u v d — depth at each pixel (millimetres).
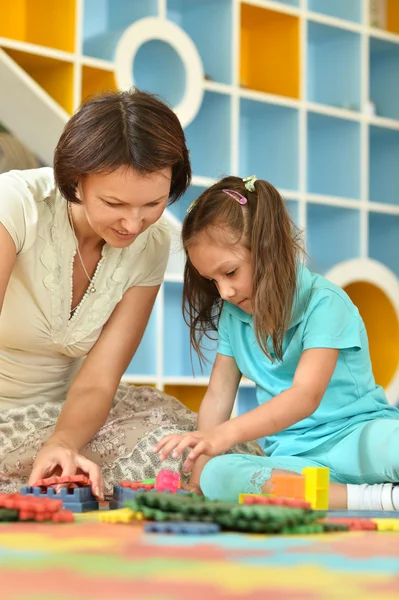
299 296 1811
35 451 1861
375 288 3896
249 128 3898
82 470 1517
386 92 4180
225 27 3570
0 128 3078
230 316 1961
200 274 1843
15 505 1138
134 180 1484
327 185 4012
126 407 2039
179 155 1539
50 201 1773
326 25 3826
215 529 1017
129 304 1913
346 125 3939
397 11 4184
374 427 1725
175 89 3398
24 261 1756
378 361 3871
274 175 3785
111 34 3268
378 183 4211
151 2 3381
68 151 1520
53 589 661
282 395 1662
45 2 3232
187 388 3484
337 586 680
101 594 642
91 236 1810
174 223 3182
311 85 4070
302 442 1813
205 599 625
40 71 3232
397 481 1674
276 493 1445
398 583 695
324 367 1730
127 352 1892
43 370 1939
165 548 876
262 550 875
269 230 1775
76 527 1069
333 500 1577
